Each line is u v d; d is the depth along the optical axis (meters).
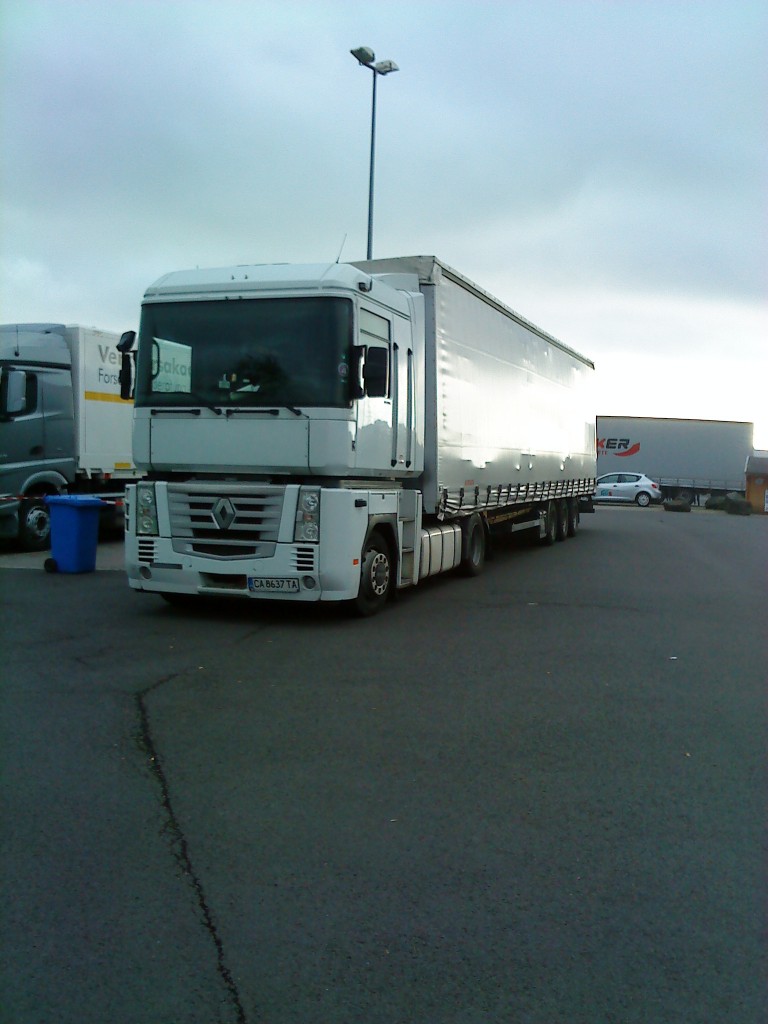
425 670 7.89
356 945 3.48
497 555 18.31
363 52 23.39
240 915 3.68
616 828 4.63
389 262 11.64
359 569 9.50
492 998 3.16
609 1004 3.15
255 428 9.27
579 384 22.14
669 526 30.67
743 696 7.30
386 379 9.31
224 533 9.44
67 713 6.39
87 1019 3.01
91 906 3.73
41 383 16.45
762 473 50.91
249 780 5.18
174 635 9.10
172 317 9.65
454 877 4.05
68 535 13.52
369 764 5.49
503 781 5.27
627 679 7.78
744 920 3.73
